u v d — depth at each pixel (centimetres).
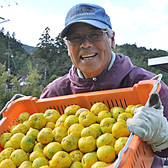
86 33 94
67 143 83
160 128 68
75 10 96
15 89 676
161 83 93
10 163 83
